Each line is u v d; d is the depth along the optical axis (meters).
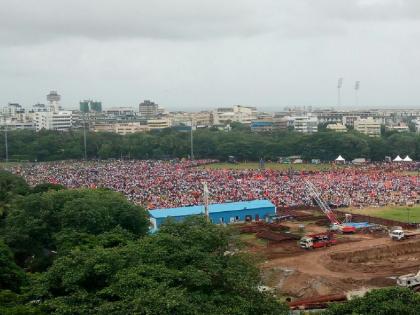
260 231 137.00
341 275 101.00
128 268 59.47
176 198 171.88
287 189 186.88
